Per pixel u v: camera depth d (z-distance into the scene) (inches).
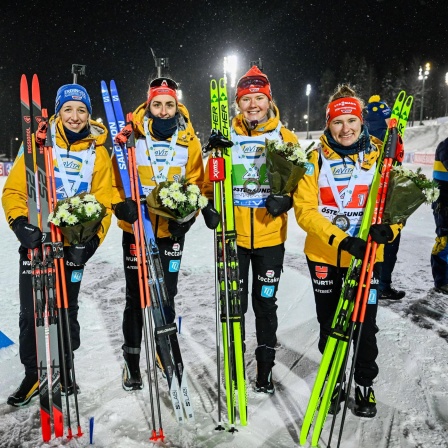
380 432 90.5
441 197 165.9
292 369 115.9
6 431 89.8
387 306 156.7
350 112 93.0
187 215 91.3
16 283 180.1
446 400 100.3
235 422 93.8
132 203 91.2
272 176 93.9
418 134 1362.0
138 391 105.1
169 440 88.0
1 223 321.4
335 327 88.4
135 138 104.6
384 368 114.3
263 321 105.8
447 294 168.9
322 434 90.7
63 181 94.7
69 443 86.4
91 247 93.4
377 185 90.4
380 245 93.2
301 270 196.9
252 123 103.4
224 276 95.3
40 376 88.2
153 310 96.2
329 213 96.3
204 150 98.0
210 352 124.6
